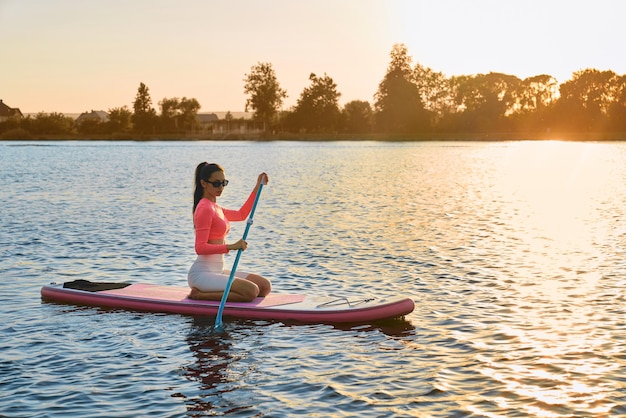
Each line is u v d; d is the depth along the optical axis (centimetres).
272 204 2198
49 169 4234
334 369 688
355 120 12838
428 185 3019
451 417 572
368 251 1330
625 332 792
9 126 13325
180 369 690
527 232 1580
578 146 8619
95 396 621
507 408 589
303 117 12731
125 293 930
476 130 12069
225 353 738
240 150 7831
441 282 1062
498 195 2544
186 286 1040
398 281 1073
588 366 686
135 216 1869
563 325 824
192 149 8306
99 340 778
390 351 741
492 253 1305
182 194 2558
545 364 693
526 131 12356
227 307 868
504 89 13162
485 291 1002
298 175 3672
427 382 650
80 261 1223
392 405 598
